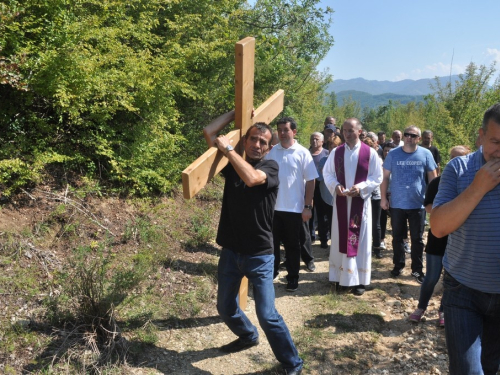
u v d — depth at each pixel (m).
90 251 4.66
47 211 4.78
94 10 6.19
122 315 3.97
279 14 12.53
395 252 5.98
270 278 3.47
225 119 3.67
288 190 5.26
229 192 3.48
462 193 2.25
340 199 5.31
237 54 3.55
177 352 3.78
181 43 7.53
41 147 5.05
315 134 7.09
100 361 3.35
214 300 4.71
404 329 4.50
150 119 6.16
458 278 2.48
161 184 6.18
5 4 4.67
